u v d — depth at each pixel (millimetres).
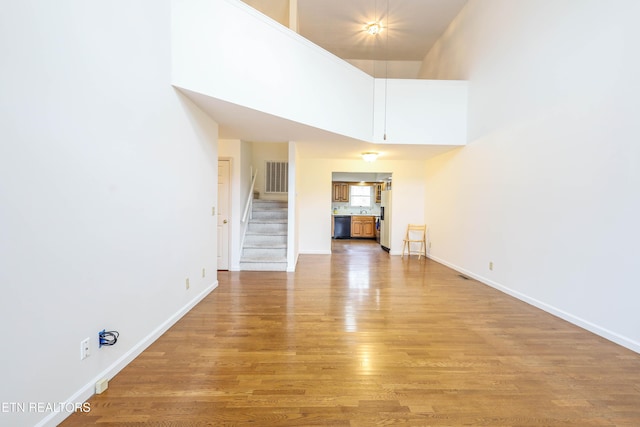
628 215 2373
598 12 2623
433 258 6340
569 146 2922
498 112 4070
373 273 5031
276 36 3416
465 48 5012
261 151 6887
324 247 7105
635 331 2338
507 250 3877
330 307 3336
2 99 1226
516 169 3705
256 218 6090
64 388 1551
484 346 2438
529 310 3273
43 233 1417
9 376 1265
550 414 1648
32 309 1366
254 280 4480
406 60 7152
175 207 2766
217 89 2875
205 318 2971
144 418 1573
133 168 2115
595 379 1977
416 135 4895
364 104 4695
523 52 3578
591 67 2689
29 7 1337
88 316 1719
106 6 1820
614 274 2488
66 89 1539
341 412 1651
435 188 6305
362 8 5246
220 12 2881
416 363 2170
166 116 2535
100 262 1809
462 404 1726
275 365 2121
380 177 10406
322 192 7074
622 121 2416
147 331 2354
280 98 3484
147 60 2246
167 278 2660
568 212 2938
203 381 1913
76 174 1611
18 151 1294
